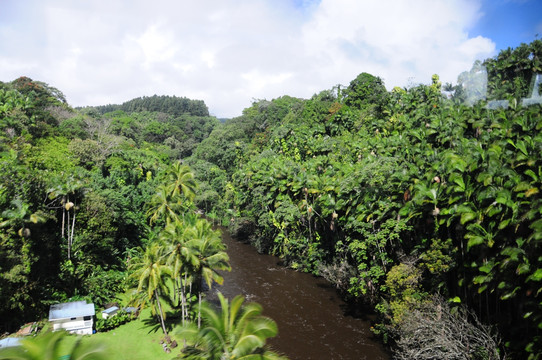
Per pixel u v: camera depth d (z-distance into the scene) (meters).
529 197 26.50
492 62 52.78
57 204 47.97
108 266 50.09
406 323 30.19
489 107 50.69
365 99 107.88
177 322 40.00
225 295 49.19
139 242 60.28
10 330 35.06
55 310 36.81
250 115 171.38
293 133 96.88
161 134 164.00
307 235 60.31
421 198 35.47
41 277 40.41
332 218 50.38
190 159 140.38
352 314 42.38
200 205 109.69
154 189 73.44
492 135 42.72
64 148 74.38
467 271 31.09
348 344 35.62
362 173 44.53
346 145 77.69
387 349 34.34
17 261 35.97
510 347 26.03
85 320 36.97
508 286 25.67
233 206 93.75
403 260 36.16
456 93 63.97
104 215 49.00
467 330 27.75
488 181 28.44
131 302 41.06
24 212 37.84
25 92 95.94
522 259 24.47
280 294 49.47
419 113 67.62
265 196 70.75
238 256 69.00
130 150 102.31
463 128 53.28
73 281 43.19
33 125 74.38
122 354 33.41
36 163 58.94
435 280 32.88
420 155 49.28
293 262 60.19
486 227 29.97
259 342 19.80
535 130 36.84
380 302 39.62
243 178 82.75
